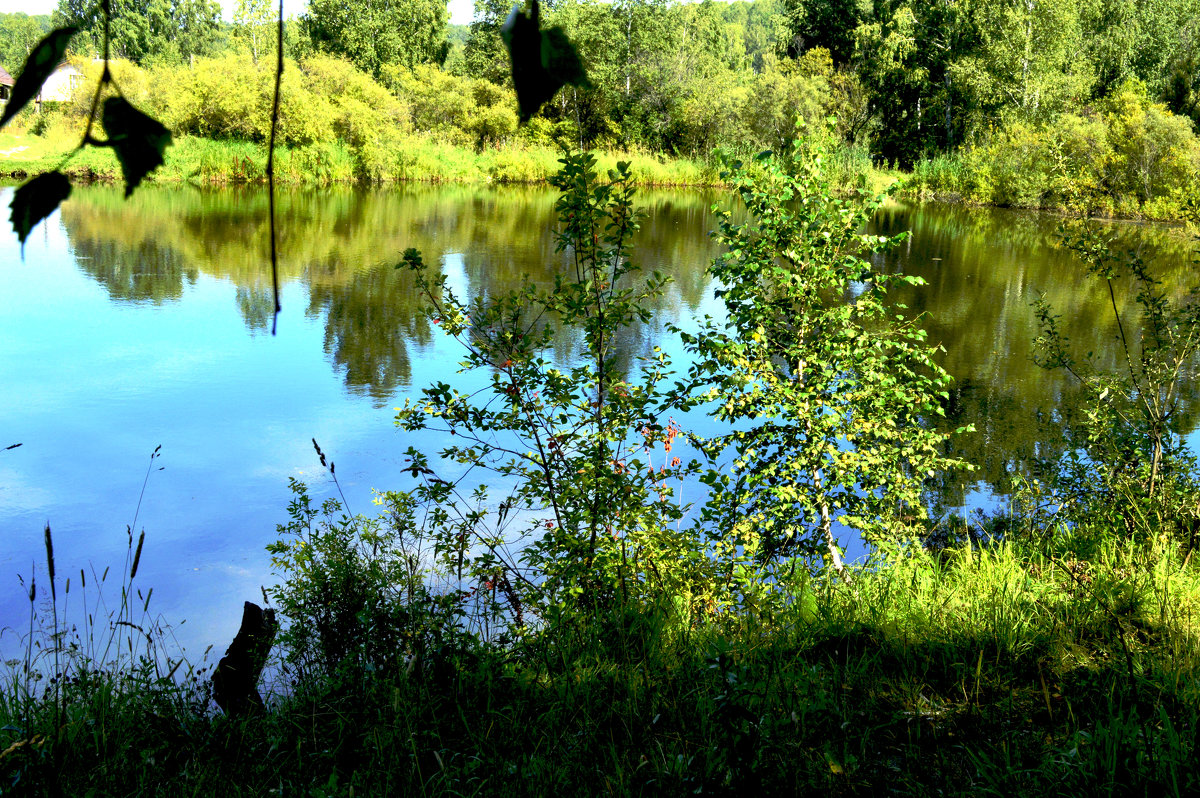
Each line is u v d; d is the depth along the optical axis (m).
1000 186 34.59
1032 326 13.18
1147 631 3.79
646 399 4.26
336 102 35.34
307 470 7.36
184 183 30.14
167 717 3.30
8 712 3.49
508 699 3.45
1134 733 2.77
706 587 4.02
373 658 3.64
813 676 3.26
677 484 6.20
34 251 17.66
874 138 43.28
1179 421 8.13
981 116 41.09
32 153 26.20
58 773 2.82
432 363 10.59
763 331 5.20
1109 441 5.99
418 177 36.53
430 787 2.81
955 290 16.02
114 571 5.67
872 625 3.91
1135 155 26.91
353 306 13.65
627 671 3.34
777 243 5.23
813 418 4.96
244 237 20.28
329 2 52.03
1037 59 37.50
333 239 20.31
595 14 43.97
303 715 3.32
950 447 8.09
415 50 54.25
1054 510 6.04
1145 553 4.64
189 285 15.03
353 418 8.63
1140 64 40.28
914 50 42.78
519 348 4.23
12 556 5.87
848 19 46.22
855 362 5.14
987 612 3.92
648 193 36.19
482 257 18.25
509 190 34.53
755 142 40.94
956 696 3.34
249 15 40.09
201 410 8.87
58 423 8.42
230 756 3.13
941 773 2.84
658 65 45.56
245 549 6.01
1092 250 6.12
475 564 4.15
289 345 11.37
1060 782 2.62
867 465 5.04
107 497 6.82
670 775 2.72
